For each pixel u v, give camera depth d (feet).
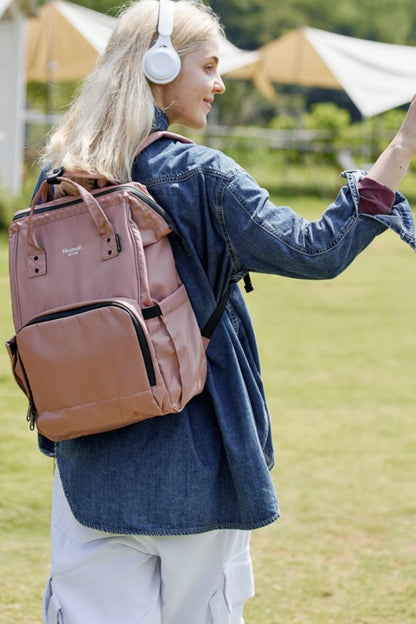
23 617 12.10
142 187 7.80
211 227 7.89
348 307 33.17
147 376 7.52
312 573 13.35
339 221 7.73
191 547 8.18
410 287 37.45
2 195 42.27
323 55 68.64
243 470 7.93
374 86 66.95
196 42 8.26
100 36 65.41
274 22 176.96
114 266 7.64
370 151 82.84
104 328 7.47
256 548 14.12
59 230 7.88
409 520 15.17
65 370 7.63
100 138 8.02
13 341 8.00
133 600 8.21
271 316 31.24
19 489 16.08
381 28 189.67
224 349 8.16
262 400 8.39
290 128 93.09
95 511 8.00
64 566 8.36
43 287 7.84
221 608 8.41
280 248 7.71
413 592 12.84
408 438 19.17
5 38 48.96
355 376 23.88
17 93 49.21
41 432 7.98
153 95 8.25
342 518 15.20
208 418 8.11
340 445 18.62
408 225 7.86
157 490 7.91
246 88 124.16
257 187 7.87
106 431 8.03
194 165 7.89
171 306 7.68
